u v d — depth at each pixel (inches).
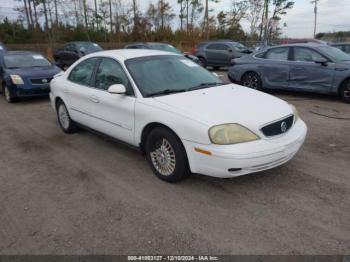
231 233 119.3
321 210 131.7
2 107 355.9
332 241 113.2
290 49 351.9
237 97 161.9
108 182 163.0
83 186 159.9
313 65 328.5
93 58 207.8
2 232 125.2
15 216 135.8
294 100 340.2
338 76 313.7
